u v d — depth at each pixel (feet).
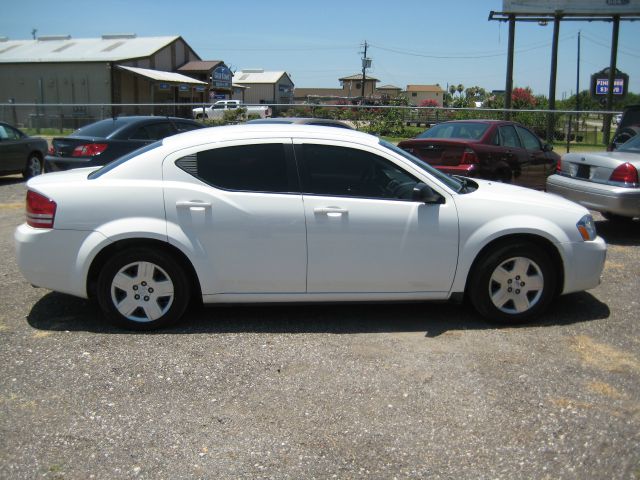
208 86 140.97
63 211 14.92
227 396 12.16
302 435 10.83
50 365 13.41
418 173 15.87
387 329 15.83
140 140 34.71
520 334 15.58
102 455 10.19
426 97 317.22
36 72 129.70
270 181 15.37
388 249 15.46
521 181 33.30
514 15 95.91
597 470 9.89
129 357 13.87
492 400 12.07
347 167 15.67
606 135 70.23
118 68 122.31
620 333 15.69
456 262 15.72
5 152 42.19
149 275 15.21
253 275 15.30
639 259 23.56
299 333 15.46
